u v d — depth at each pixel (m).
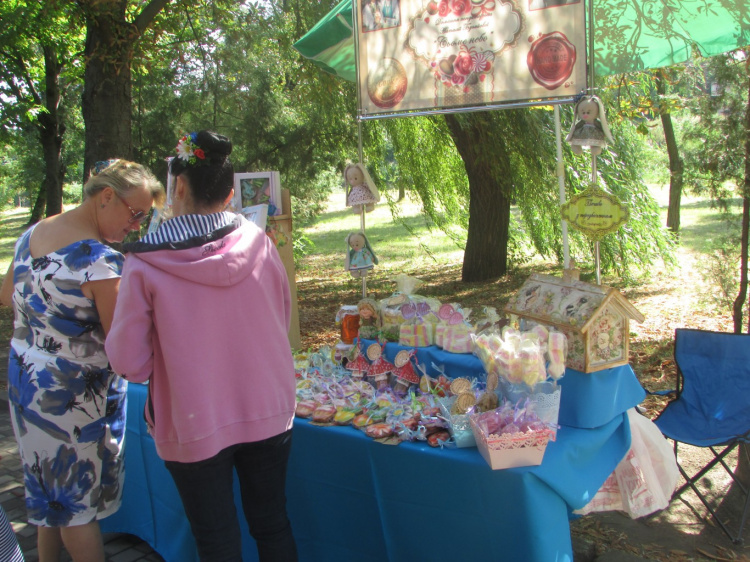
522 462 1.86
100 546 2.27
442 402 2.23
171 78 10.59
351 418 2.29
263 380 1.78
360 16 3.08
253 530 1.91
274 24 9.05
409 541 2.13
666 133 9.95
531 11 2.60
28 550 2.79
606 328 2.21
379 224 21.78
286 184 11.59
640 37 3.14
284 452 1.88
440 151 10.05
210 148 1.72
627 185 8.88
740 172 3.70
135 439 2.73
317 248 16.45
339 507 2.31
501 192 9.55
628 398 2.38
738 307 3.91
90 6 6.21
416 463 2.05
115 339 1.63
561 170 2.65
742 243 3.82
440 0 2.82
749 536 2.63
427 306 2.79
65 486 2.13
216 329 1.70
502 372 2.11
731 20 3.01
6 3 8.92
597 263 2.54
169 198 2.23
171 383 1.65
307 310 8.56
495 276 9.98
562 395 2.24
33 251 2.09
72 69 13.39
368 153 10.46
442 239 16.17
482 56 2.74
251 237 1.80
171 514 2.62
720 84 3.63
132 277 1.62
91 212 2.14
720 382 2.98
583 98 2.49
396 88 3.04
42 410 2.07
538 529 1.86
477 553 1.98
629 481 2.62
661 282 8.86
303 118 11.06
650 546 2.58
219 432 1.70
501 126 8.38
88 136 6.66
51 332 2.06
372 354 2.71
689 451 3.48
